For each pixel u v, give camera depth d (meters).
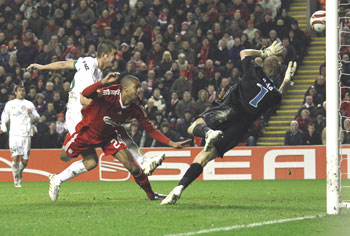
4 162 50.97
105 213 21.41
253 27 65.56
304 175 49.09
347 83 54.56
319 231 17.06
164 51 65.25
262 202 26.52
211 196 30.86
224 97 23.97
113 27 70.25
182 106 56.88
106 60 26.17
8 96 61.81
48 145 54.84
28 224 18.88
